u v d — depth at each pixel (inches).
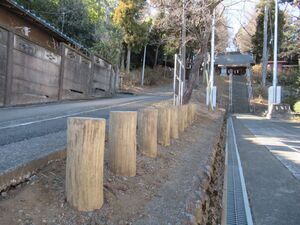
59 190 132.5
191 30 678.5
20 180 131.3
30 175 137.2
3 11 508.4
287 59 2076.8
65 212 122.3
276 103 1098.7
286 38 1556.3
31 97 437.4
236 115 1141.7
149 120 216.7
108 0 1470.2
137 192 159.3
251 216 193.6
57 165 154.2
